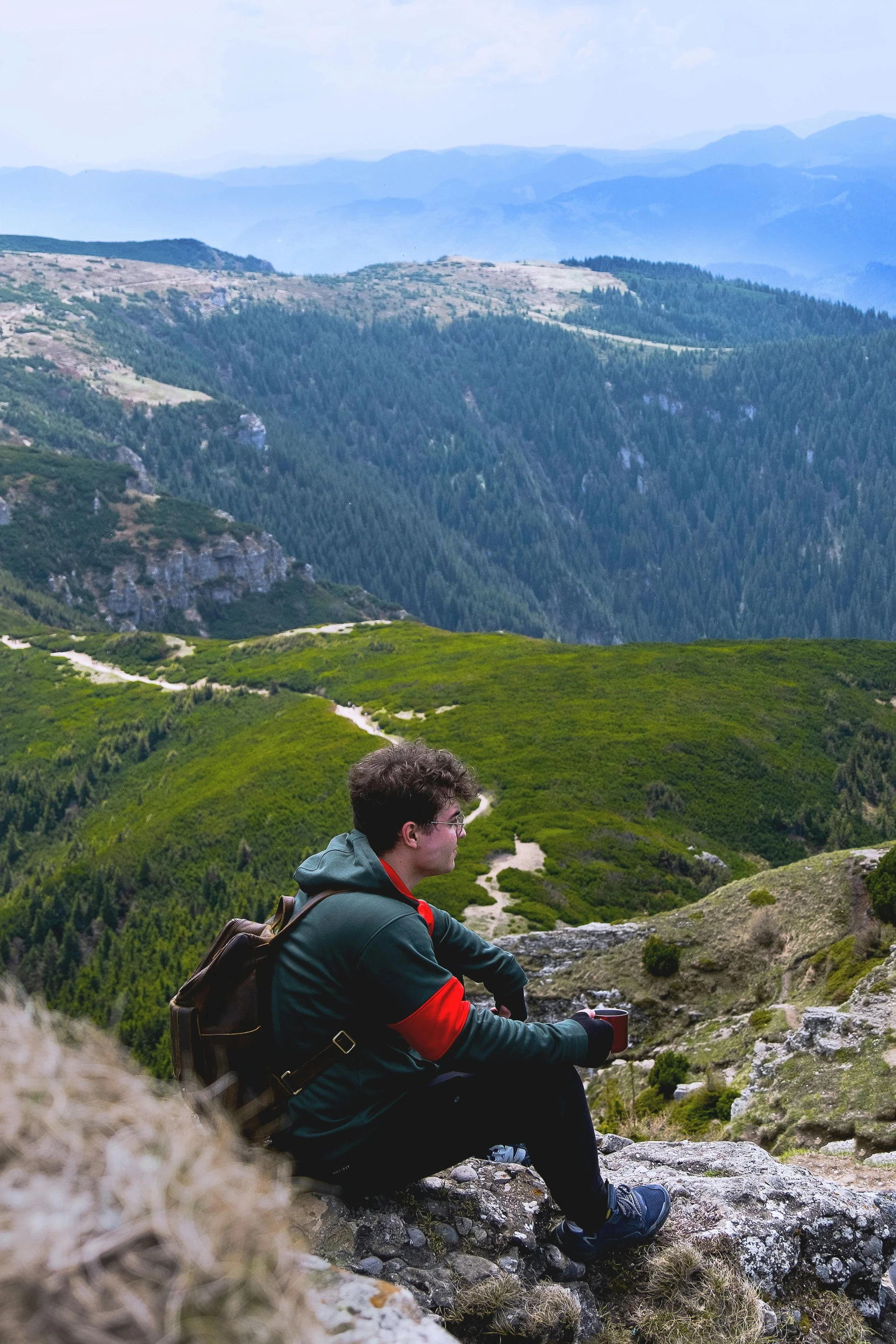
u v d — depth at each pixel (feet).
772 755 287.28
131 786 354.33
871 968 70.49
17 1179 5.18
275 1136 12.67
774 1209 16.72
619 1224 14.87
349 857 13.35
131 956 232.12
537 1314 13.25
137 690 444.96
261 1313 5.24
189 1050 12.80
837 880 90.17
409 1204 15.01
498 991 15.83
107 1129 5.69
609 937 94.73
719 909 94.02
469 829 213.66
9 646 539.29
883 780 282.77
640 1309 14.24
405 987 12.33
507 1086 13.64
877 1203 17.74
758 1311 13.92
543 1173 14.48
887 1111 44.01
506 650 405.18
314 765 297.53
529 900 170.40
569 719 305.53
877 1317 15.84
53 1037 6.19
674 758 278.05
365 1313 8.80
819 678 346.95
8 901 287.89
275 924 13.43
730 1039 71.00
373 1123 12.67
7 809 362.94
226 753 340.80
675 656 366.63
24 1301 4.63
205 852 268.21
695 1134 55.21
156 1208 5.23
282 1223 6.10
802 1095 49.29
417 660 407.85
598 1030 14.07
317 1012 12.46
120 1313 4.74
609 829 214.28
